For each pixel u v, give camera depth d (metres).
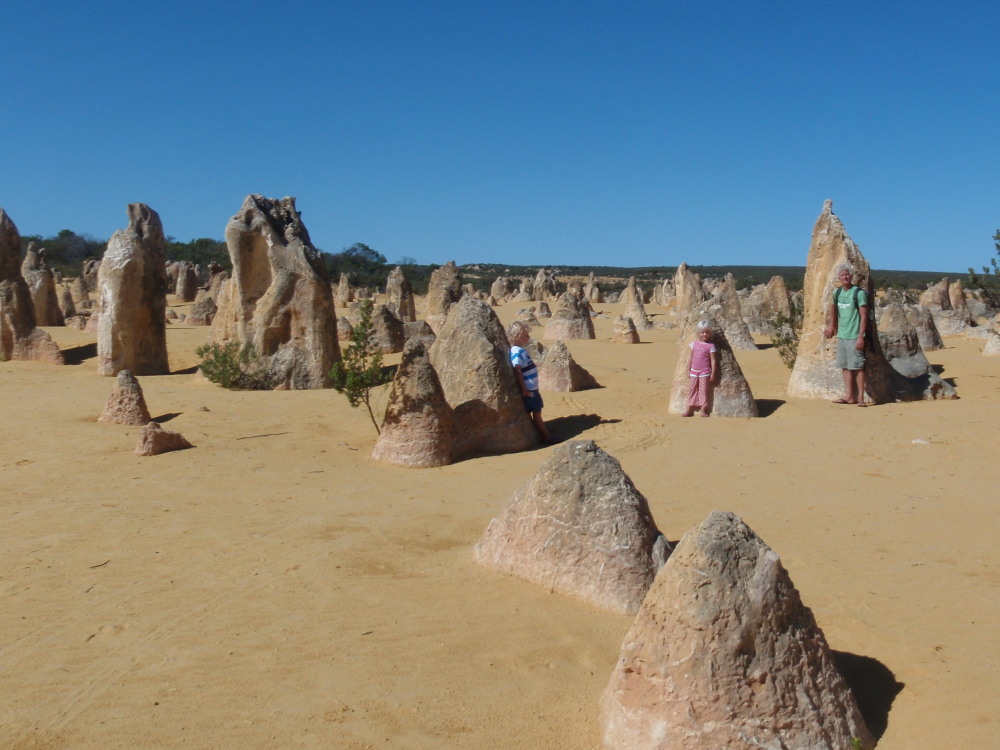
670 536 6.36
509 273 113.44
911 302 30.23
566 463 5.57
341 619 5.05
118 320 17.14
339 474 8.73
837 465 8.71
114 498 7.71
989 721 3.78
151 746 3.78
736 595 3.69
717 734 3.56
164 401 13.33
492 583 5.56
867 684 4.23
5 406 12.84
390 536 6.57
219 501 7.63
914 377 13.20
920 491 7.65
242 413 12.11
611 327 30.33
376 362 10.41
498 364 10.09
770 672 3.63
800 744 3.57
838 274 12.43
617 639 4.79
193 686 4.30
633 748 3.64
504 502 7.56
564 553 5.40
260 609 5.21
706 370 11.66
